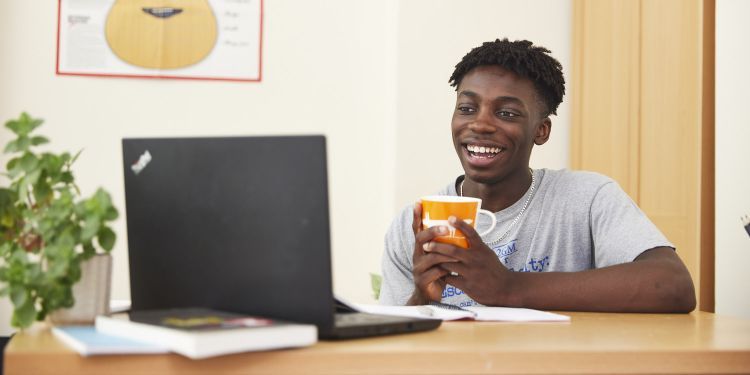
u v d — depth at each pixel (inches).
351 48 115.7
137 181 40.3
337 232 115.6
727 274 72.5
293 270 33.9
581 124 107.7
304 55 114.8
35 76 109.4
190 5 111.9
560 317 44.1
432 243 46.6
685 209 79.3
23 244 38.9
